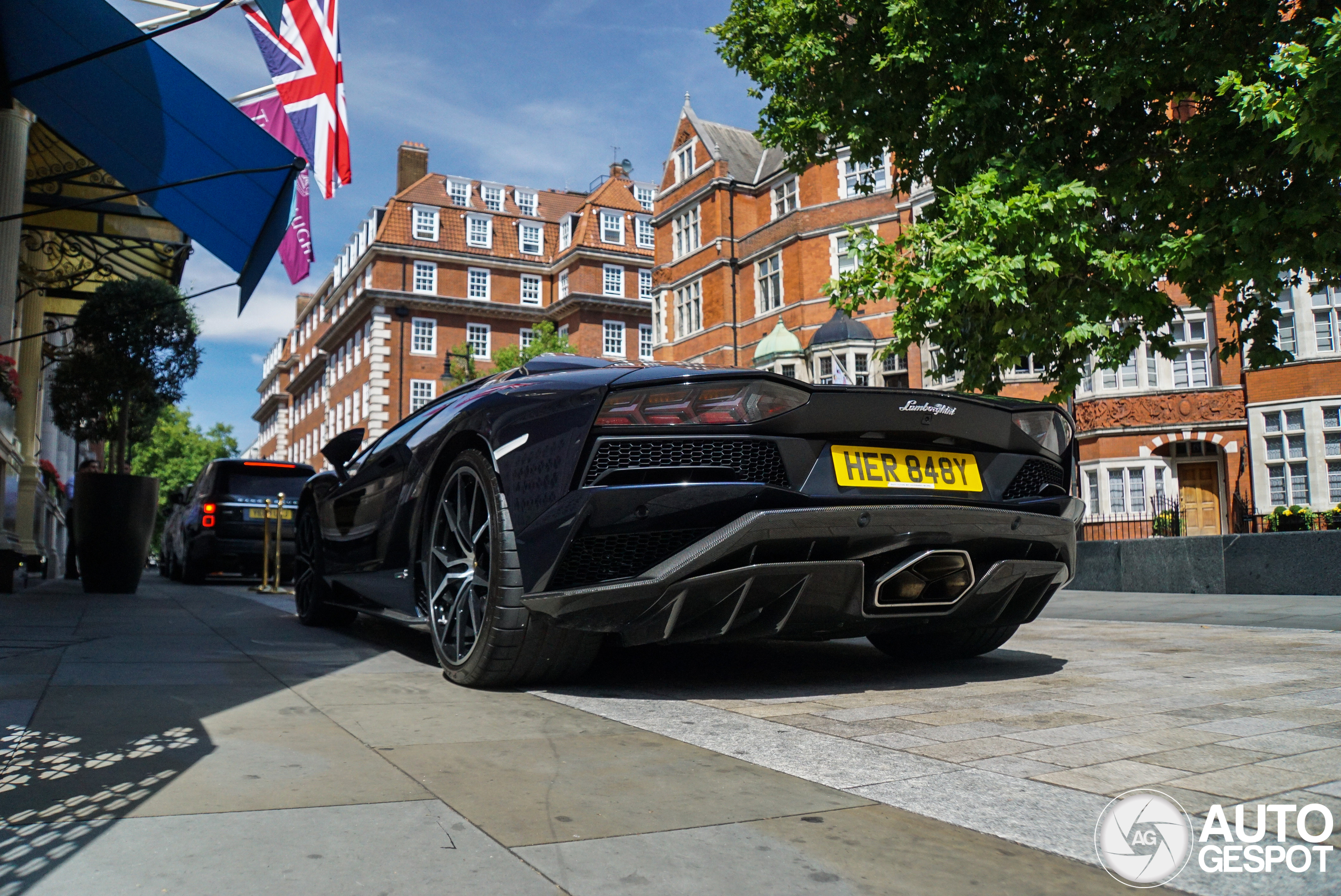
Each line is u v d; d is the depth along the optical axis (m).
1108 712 2.59
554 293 49.22
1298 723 2.40
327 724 2.29
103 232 10.13
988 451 3.07
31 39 5.20
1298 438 19.36
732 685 3.11
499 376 3.56
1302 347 19.38
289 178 5.64
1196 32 7.02
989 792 1.75
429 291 46.53
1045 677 3.28
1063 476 3.26
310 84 8.21
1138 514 21.27
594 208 47.62
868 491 2.79
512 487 2.82
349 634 4.72
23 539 11.41
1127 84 7.21
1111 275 7.12
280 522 8.92
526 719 2.44
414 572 3.49
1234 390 20.42
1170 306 7.29
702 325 30.00
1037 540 3.04
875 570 2.80
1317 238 6.74
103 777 1.73
